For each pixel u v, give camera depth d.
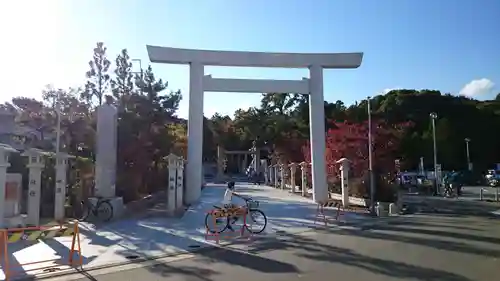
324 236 11.92
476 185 47.72
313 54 22.98
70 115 24.34
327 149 24.38
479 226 14.17
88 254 9.20
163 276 7.31
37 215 12.35
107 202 15.00
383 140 23.17
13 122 26.66
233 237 11.60
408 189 36.81
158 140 24.00
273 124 55.47
